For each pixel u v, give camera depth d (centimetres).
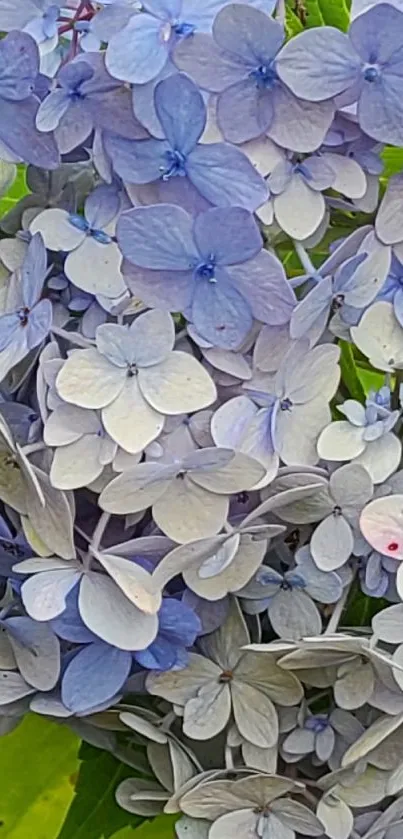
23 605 21
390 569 21
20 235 22
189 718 22
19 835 29
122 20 20
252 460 19
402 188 21
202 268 19
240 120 20
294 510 21
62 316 21
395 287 22
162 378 20
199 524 20
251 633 23
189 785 22
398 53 19
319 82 19
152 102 19
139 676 22
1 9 21
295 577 22
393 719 21
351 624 23
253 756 23
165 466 19
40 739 29
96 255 21
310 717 23
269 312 20
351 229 22
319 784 23
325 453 21
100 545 21
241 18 19
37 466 21
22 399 22
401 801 22
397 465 21
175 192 20
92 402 20
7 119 20
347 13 25
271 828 23
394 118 20
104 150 20
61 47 21
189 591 22
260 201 19
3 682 22
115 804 26
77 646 22
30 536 21
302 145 20
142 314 20
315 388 21
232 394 21
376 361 21
